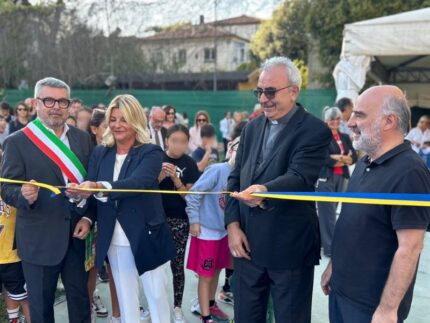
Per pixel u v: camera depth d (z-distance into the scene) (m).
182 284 3.47
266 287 2.51
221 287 4.21
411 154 1.84
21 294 3.00
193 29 29.73
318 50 21.17
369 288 1.91
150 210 2.64
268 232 2.34
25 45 23.16
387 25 6.51
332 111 4.86
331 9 19.44
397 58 10.52
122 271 2.68
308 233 2.40
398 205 1.75
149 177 2.53
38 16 23.08
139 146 2.63
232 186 2.60
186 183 3.53
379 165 1.91
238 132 3.91
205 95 18.78
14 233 2.85
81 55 23.20
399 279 1.73
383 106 1.87
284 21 27.31
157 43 27.95
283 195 2.02
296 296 2.39
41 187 2.58
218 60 32.41
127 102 2.57
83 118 4.71
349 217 1.99
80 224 2.67
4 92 20.70
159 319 2.77
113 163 2.62
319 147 2.31
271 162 2.35
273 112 2.36
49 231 2.59
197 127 8.43
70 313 2.75
